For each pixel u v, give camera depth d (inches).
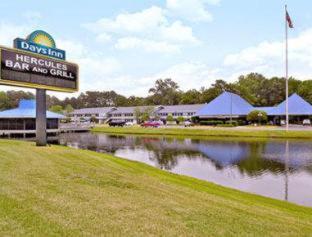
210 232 291.1
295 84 4690.0
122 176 536.4
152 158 1213.1
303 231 349.4
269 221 368.5
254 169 954.1
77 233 250.8
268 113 3144.7
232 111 3211.1
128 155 1310.3
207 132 2354.8
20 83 844.0
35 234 238.4
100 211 312.5
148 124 3235.7
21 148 805.2
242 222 339.9
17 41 841.5
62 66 969.5
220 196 528.7
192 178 744.3
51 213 287.9
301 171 913.5
